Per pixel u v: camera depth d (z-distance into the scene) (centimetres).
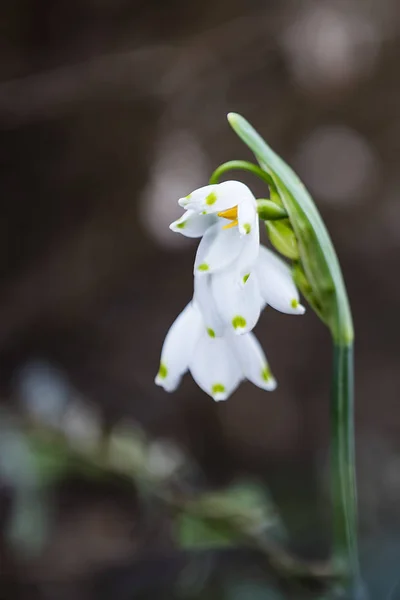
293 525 48
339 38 58
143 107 59
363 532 47
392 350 62
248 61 58
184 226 32
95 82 57
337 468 34
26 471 47
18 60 57
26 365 56
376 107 60
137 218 61
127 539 48
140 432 48
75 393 57
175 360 33
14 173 60
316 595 40
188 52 58
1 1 56
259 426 60
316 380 62
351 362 33
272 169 32
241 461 60
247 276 31
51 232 61
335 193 63
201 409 60
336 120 61
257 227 31
